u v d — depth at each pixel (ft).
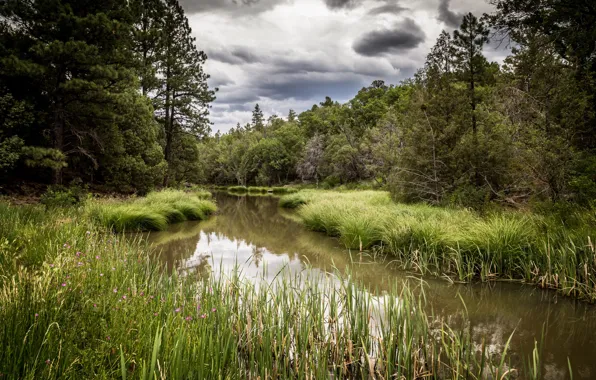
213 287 14.26
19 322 8.70
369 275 22.45
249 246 34.19
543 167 27.22
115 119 52.31
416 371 10.77
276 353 11.00
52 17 41.98
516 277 21.33
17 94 45.14
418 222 28.78
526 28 36.94
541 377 10.68
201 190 96.73
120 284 13.55
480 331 14.10
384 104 164.66
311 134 201.05
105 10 48.62
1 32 44.14
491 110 44.29
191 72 84.43
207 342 10.36
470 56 42.80
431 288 19.74
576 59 32.48
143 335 9.67
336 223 39.14
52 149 42.75
